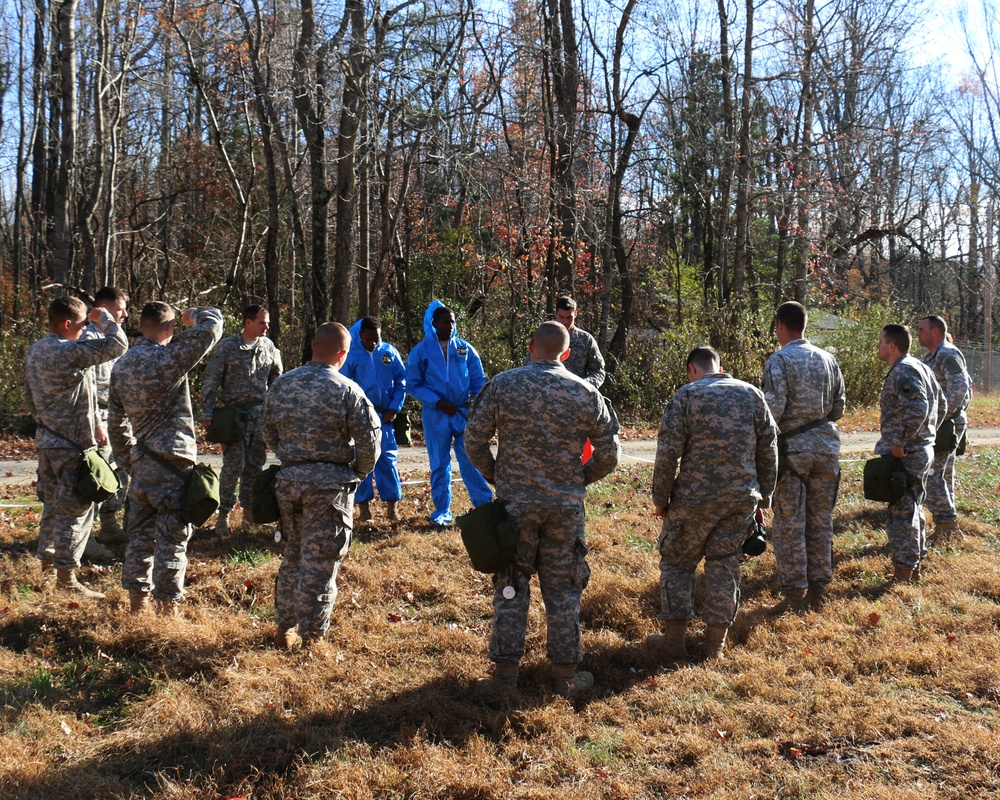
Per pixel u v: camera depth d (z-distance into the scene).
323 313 15.90
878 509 8.56
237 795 3.42
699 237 30.94
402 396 8.02
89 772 3.59
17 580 5.98
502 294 19.08
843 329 21.06
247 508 7.52
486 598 5.97
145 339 5.32
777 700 4.38
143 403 5.14
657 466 4.88
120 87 17.12
